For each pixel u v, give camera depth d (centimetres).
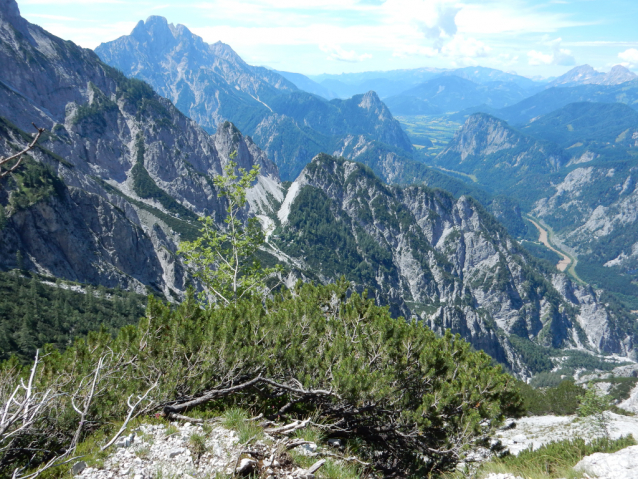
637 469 1124
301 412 1608
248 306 1975
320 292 2191
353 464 1238
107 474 920
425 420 1448
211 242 3912
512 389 1678
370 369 1627
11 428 974
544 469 1361
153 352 1502
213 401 1518
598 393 2781
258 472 980
